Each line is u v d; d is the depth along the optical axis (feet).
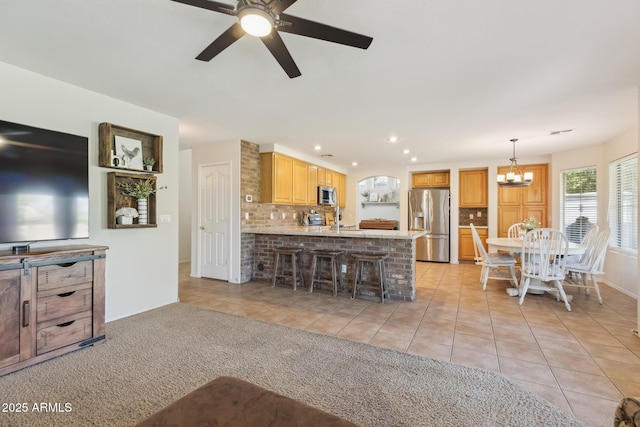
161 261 11.48
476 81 8.48
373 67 7.70
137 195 10.27
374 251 13.42
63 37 6.48
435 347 8.07
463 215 22.89
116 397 5.84
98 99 9.52
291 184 17.93
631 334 8.89
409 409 5.51
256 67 7.78
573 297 12.90
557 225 17.83
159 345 8.11
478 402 5.70
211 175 16.21
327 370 6.86
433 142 15.71
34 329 6.91
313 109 10.84
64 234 8.16
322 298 12.81
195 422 3.37
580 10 5.48
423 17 5.72
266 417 3.46
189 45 6.79
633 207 13.08
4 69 7.65
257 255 16.34
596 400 5.76
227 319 10.15
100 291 8.18
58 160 8.10
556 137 14.47
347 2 5.31
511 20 5.79
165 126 11.55
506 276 16.75
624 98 9.65
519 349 7.93
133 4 5.41
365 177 25.16
